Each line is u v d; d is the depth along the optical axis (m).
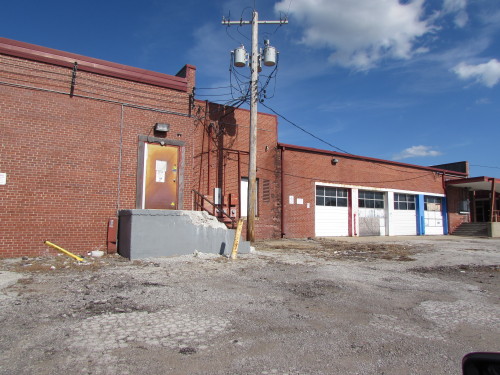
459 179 26.72
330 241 17.77
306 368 3.62
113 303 5.63
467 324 5.07
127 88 11.93
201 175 15.61
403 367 3.69
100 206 11.16
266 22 14.45
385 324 5.00
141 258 9.98
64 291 6.33
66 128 10.84
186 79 13.02
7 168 9.94
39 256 10.12
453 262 10.95
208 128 16.03
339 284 7.37
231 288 6.85
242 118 17.22
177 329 4.60
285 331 4.64
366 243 17.11
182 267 8.91
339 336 4.52
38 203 10.27
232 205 15.84
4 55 10.22
